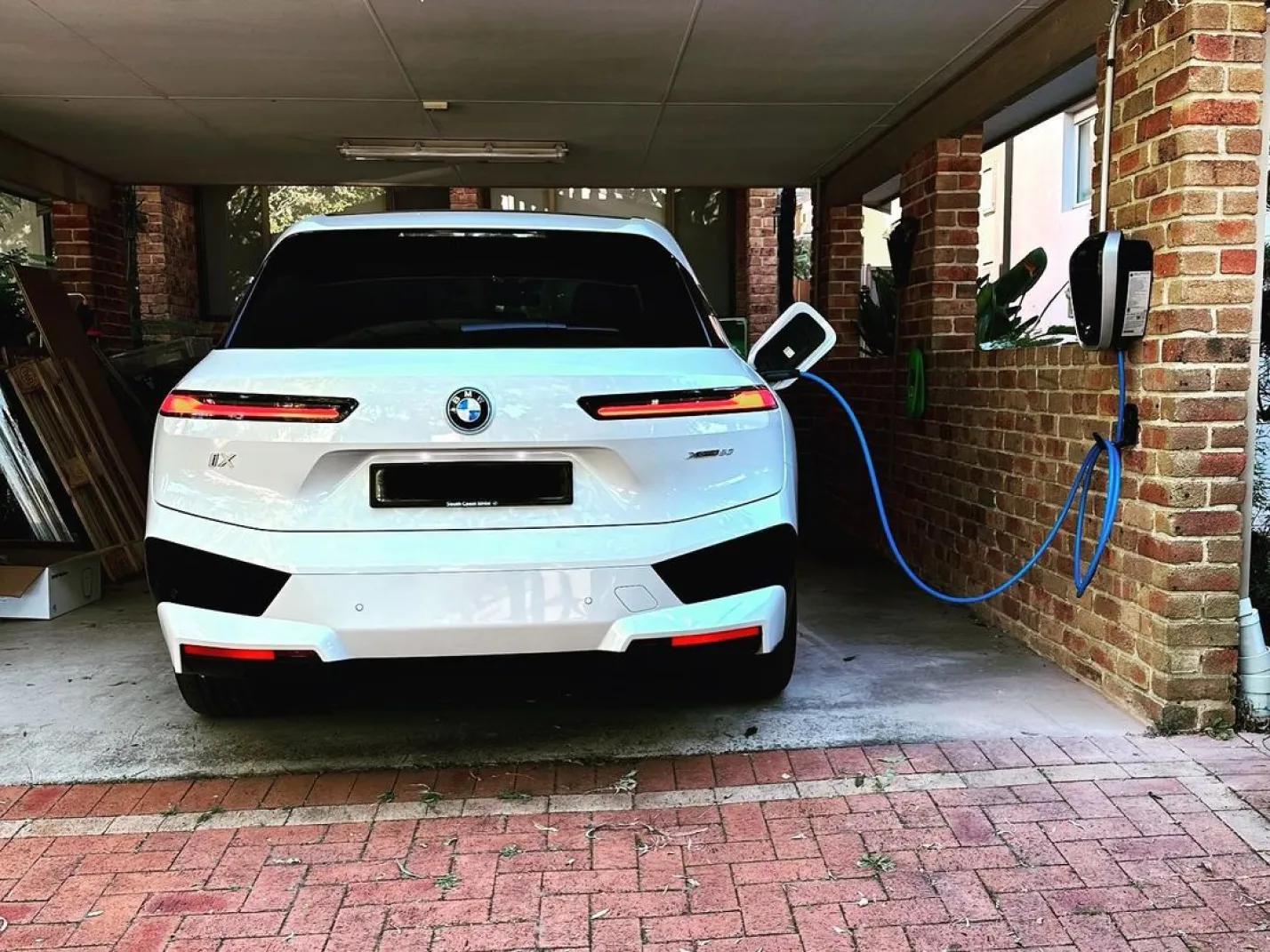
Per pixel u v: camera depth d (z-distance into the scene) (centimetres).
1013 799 302
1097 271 340
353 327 314
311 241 334
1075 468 399
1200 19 319
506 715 375
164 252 898
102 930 245
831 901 253
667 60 486
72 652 454
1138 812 293
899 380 606
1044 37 425
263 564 279
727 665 364
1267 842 276
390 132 620
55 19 424
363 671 288
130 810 304
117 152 670
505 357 290
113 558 580
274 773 328
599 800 307
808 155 689
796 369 355
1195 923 242
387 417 275
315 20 429
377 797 311
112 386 701
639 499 288
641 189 991
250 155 679
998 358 469
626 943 238
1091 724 356
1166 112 333
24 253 729
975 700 381
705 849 279
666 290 338
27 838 288
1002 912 248
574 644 289
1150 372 344
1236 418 333
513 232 338
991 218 1397
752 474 304
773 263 964
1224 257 327
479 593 282
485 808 304
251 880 266
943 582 546
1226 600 340
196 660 288
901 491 607
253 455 279
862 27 443
